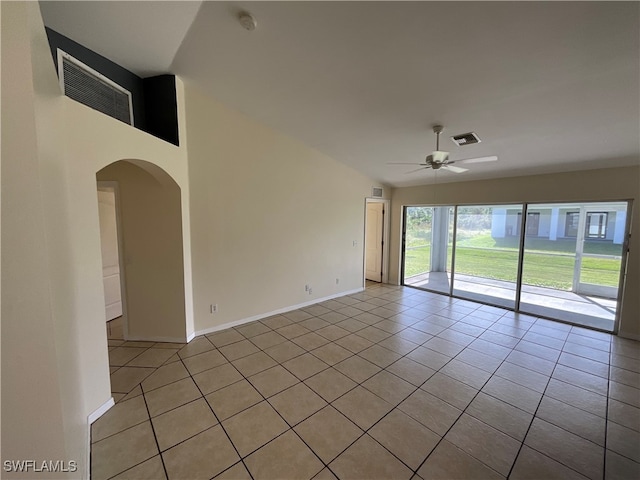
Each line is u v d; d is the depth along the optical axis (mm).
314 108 3209
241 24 2029
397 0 1642
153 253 3146
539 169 3928
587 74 1996
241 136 3662
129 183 3074
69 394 1290
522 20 1637
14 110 887
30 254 935
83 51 2279
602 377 2629
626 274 3461
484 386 2480
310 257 4715
